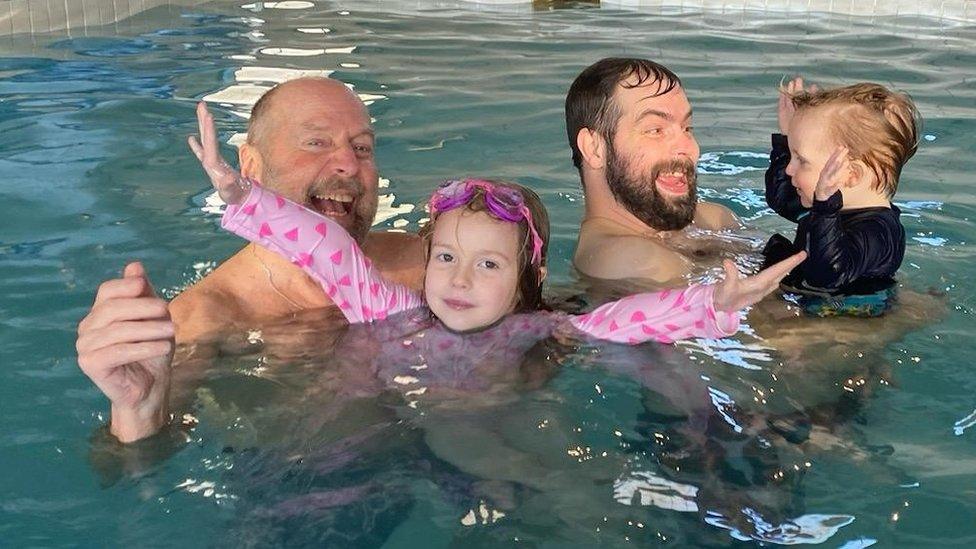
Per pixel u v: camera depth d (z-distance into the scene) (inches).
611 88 54.6
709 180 71.1
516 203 47.5
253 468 37.4
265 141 50.9
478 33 118.7
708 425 40.1
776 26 123.0
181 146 76.3
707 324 43.7
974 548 33.3
